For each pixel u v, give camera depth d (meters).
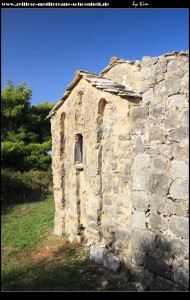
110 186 7.30
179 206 5.30
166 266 5.46
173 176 5.45
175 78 5.54
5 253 8.35
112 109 7.25
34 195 17.61
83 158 8.43
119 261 6.63
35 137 23.30
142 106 6.17
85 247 8.07
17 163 20.73
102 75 8.84
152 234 5.79
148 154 5.96
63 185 9.71
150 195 5.88
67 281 6.32
